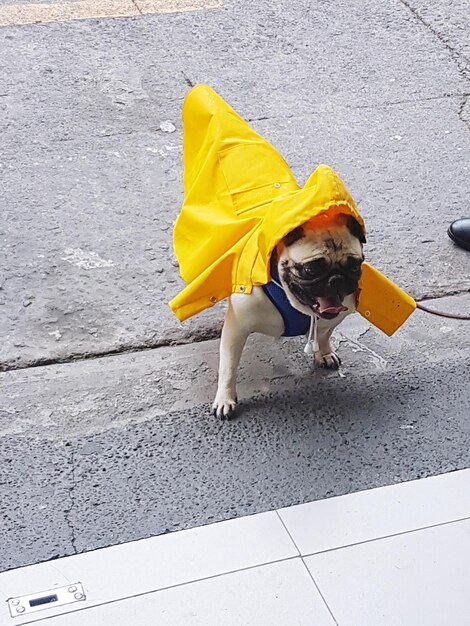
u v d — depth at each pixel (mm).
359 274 1432
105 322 1856
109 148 2410
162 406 1667
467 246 2090
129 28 2988
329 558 1380
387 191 2291
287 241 1401
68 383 1712
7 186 2242
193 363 1772
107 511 1448
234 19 3064
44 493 1478
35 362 1756
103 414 1643
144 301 1916
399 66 2828
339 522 1441
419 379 1748
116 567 1356
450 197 2283
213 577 1345
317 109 2602
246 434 1604
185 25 3018
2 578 1333
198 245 1665
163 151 2410
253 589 1330
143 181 2295
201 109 1723
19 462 1531
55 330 1830
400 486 1511
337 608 1307
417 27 3051
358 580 1348
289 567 1363
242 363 1769
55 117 2520
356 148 2445
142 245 2074
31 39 2895
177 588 1327
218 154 1675
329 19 3084
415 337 1855
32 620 1275
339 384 1729
